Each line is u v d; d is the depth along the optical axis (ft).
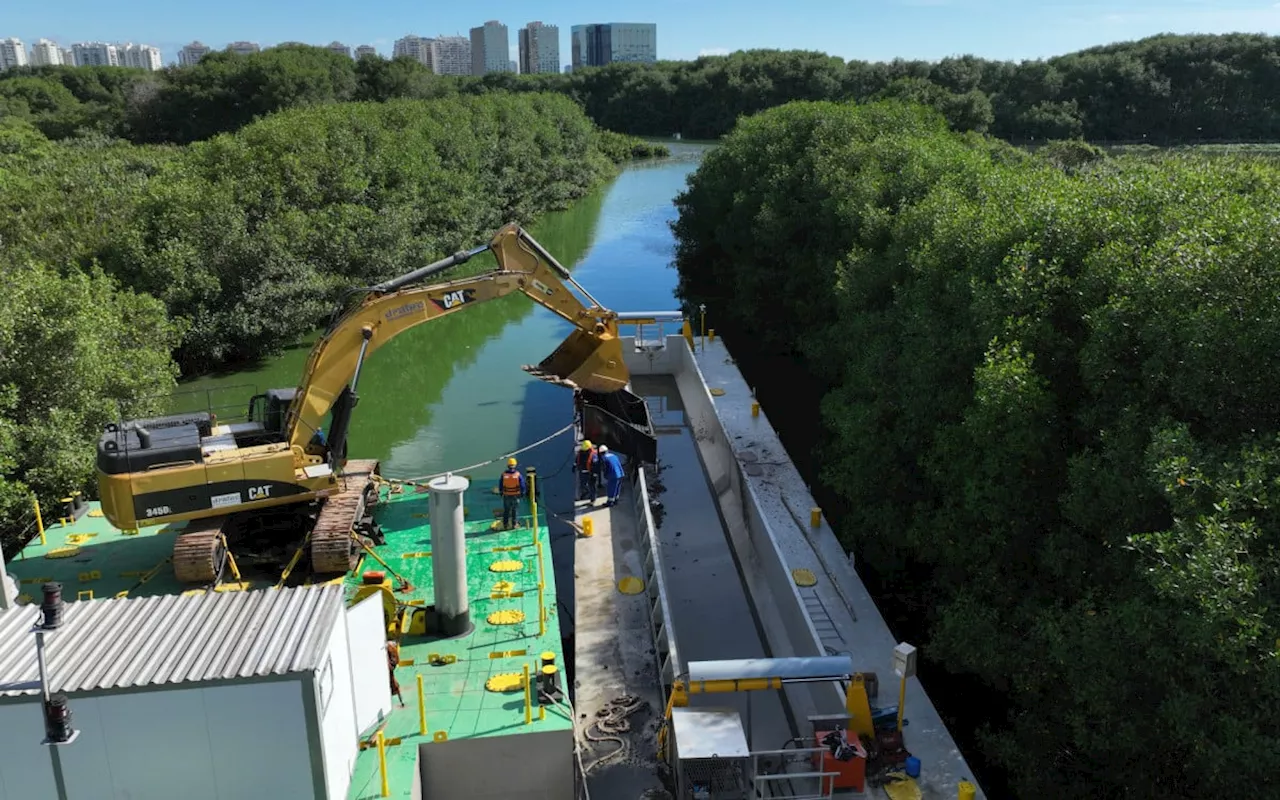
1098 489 36.68
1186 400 34.96
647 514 58.54
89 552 53.42
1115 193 49.90
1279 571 27.81
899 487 53.93
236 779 29.63
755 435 76.89
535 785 38.27
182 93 270.67
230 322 104.42
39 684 27.94
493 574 50.47
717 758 35.35
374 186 141.38
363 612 35.76
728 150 146.20
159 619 31.94
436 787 37.50
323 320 120.37
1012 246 48.44
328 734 30.78
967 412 43.55
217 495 48.29
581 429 75.82
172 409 94.07
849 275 73.36
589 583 54.60
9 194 115.14
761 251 112.68
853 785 36.83
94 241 104.53
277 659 29.30
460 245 158.92
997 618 40.96
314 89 272.72
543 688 39.55
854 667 46.37
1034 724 39.11
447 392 100.32
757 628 56.18
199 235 106.01
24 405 61.57
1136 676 32.71
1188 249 36.32
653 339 105.50
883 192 86.53
